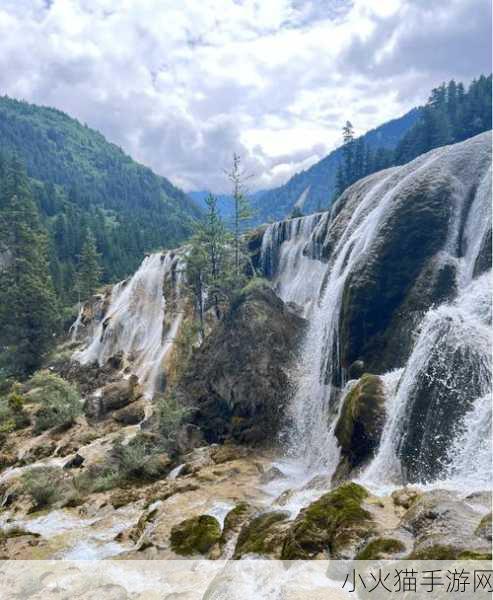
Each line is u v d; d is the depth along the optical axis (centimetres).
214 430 2397
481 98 8531
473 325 1431
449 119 8750
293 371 2425
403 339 1952
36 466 2423
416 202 2247
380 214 2394
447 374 1370
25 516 1877
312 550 870
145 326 4888
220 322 2878
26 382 4634
